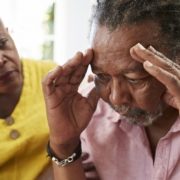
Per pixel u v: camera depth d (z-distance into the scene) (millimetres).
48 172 842
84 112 730
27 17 1819
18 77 848
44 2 1786
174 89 543
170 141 695
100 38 590
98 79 645
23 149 814
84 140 812
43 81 692
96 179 794
